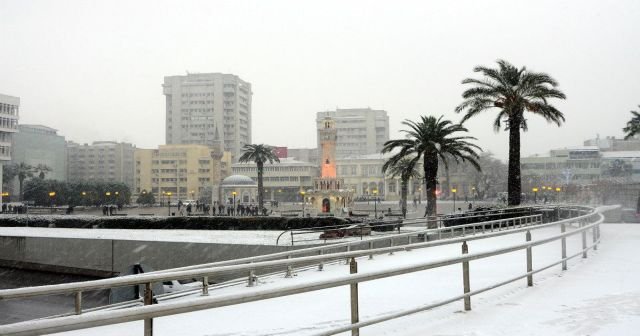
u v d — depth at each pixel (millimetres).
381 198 143250
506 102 35656
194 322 9164
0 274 33500
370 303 10195
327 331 5977
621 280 11445
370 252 9328
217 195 129500
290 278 15266
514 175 36219
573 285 10828
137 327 9062
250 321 9070
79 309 5586
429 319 7934
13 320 20547
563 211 36406
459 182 147875
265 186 155375
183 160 164750
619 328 7301
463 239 11148
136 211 97125
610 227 30656
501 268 14406
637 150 170500
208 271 7160
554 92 35031
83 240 32250
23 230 42969
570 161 148750
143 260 30125
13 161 171000
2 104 106812
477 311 8414
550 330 7211
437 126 39031
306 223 38812
